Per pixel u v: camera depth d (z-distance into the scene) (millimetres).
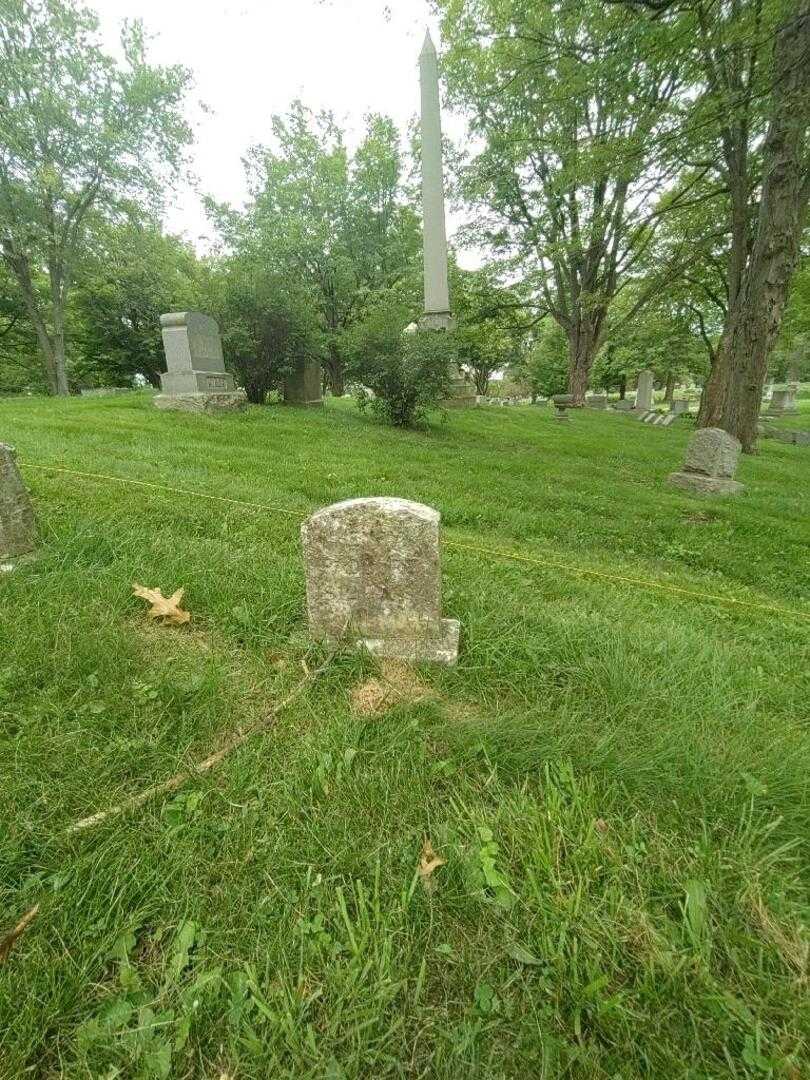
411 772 1751
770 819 1627
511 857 1448
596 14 7914
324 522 2416
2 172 19062
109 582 2830
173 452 6664
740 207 12781
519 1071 1028
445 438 11625
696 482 8500
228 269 14195
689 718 2068
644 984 1144
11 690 1986
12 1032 1050
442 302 18500
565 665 2426
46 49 18969
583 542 5398
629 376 38594
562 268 22625
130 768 1710
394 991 1122
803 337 39156
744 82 10336
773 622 3607
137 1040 1042
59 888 1317
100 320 22609
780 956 1220
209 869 1396
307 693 2146
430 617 2434
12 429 6902
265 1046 1039
